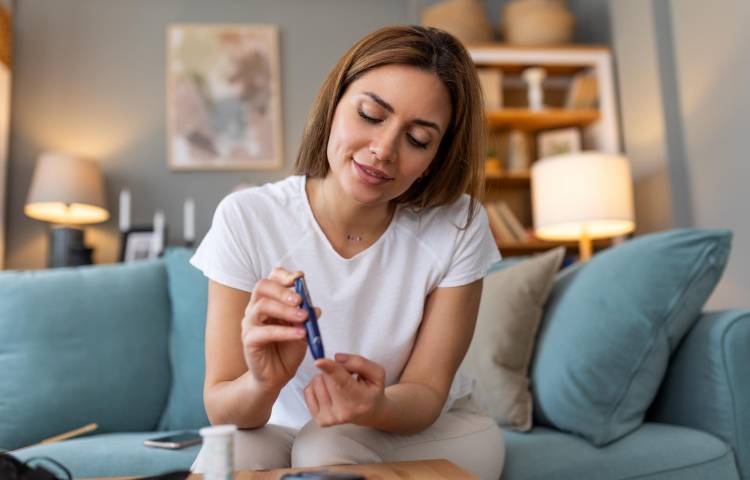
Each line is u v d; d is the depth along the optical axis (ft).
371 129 3.11
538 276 5.32
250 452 3.07
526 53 11.91
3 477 2.16
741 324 4.40
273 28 13.00
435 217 3.73
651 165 10.84
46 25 12.45
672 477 4.12
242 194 3.58
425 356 3.47
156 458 4.47
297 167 3.66
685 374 4.63
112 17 12.65
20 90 12.21
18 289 6.07
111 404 5.83
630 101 11.51
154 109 12.53
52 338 5.90
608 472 4.08
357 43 3.30
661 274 4.62
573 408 4.53
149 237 11.60
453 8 12.02
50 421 5.66
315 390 2.69
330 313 3.45
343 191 3.45
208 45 12.80
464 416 3.58
